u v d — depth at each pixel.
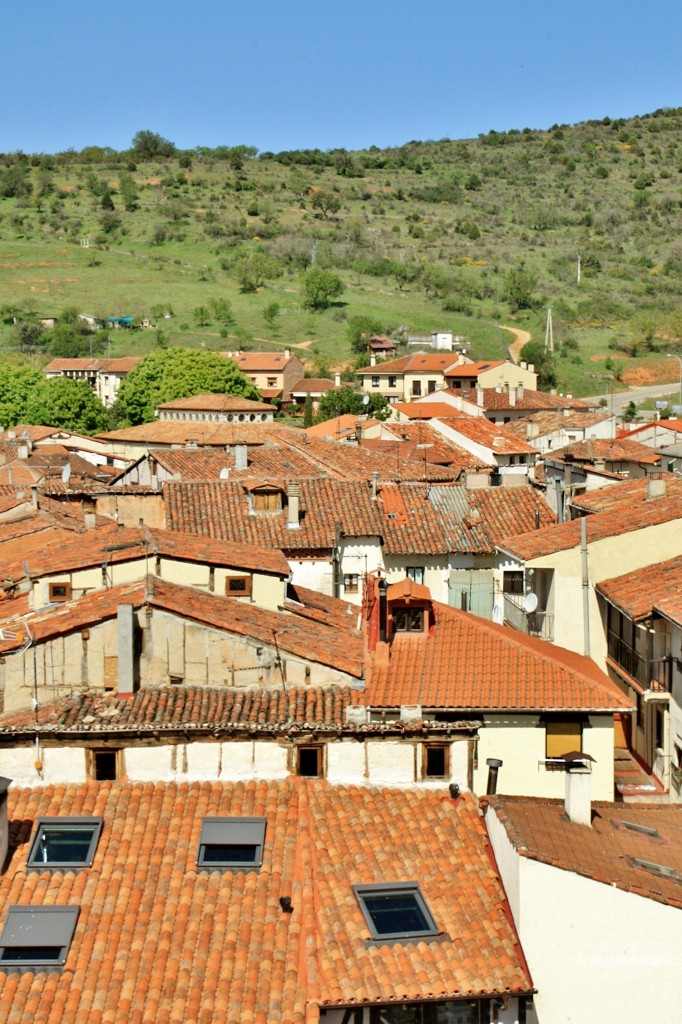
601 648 44.19
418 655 32.19
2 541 50.12
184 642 31.30
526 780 30.45
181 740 29.39
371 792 29.31
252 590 39.53
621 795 37.00
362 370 177.00
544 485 74.44
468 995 23.23
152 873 26.27
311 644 32.66
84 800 28.48
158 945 24.27
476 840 27.77
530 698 30.55
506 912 25.23
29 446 108.31
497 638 32.69
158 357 159.00
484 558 56.50
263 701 30.73
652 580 40.91
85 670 31.03
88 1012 22.67
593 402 165.62
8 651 30.81
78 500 67.31
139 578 36.41
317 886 25.73
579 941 23.98
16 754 29.17
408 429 100.50
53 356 199.50
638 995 23.92
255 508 57.12
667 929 23.83
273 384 180.75
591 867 24.44
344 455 80.56
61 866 26.30
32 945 24.11
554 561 43.75
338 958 23.72
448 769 30.06
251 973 23.55
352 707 30.27
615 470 81.81
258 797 28.80
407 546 56.00
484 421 102.12
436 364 175.00
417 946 24.19
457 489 61.03
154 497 60.22
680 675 36.09
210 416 140.62
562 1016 23.91
